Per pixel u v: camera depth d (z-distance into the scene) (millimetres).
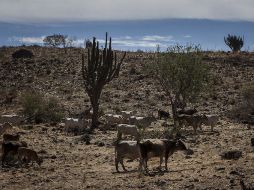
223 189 40562
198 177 45594
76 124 83750
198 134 79188
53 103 104562
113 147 68000
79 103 117812
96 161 57781
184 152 62094
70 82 142500
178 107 103625
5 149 55281
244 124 91875
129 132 72562
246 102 101938
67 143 71562
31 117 99000
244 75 142750
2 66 160375
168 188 41750
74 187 43469
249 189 39062
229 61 160500
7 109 110125
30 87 138500
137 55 176875
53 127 88938
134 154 49875
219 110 107375
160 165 50844
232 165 51281
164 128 84938
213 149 63844
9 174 49969
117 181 45500
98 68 91750
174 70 90062
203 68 91000
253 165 50812
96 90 91375
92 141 73375
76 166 54688
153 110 111062
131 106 114938
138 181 45062
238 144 67250
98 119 98688
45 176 48750
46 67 158750
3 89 135000
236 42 190500
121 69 154250
